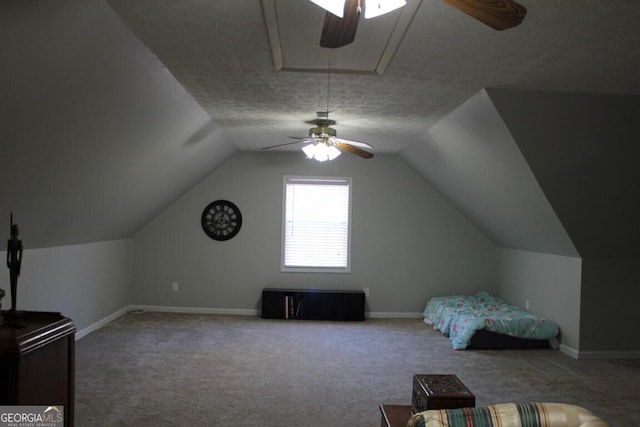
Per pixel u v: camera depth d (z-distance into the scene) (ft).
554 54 8.61
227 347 15.14
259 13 7.20
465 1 4.74
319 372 12.88
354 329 18.16
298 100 12.15
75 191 11.67
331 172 20.65
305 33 7.89
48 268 13.82
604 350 14.98
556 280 16.31
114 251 18.61
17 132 7.82
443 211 20.83
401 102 12.07
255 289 20.56
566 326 15.62
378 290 20.74
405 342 16.37
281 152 20.57
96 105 9.00
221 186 20.51
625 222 13.71
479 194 16.96
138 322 18.30
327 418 9.87
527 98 10.78
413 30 7.73
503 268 20.48
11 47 6.10
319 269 20.62
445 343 16.34
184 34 8.00
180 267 20.47
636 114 10.98
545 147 11.80
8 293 11.87
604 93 10.55
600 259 15.01
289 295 19.66
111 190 13.55
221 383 11.80
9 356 4.57
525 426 4.24
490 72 9.61
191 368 12.92
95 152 10.68
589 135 11.46
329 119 14.33
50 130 8.51
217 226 20.48
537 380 12.66
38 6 5.82
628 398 11.39
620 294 15.03
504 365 13.97
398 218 20.76
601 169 12.24
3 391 4.58
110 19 7.20
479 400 11.15
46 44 6.51
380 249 20.74
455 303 18.86
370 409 10.39
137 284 20.48
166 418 9.64
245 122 14.87
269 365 13.38
